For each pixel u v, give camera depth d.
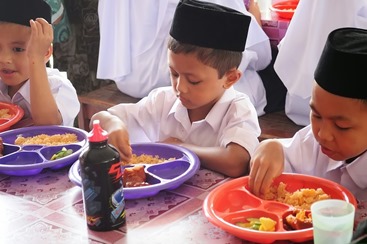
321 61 1.33
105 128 1.67
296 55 2.69
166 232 1.24
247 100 1.82
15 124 2.00
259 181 1.38
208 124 1.82
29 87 1.96
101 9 3.09
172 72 1.70
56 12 3.11
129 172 1.44
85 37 3.39
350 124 1.30
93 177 1.21
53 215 1.33
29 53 1.90
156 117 1.95
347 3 2.53
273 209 1.29
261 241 1.16
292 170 1.62
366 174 1.48
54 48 3.32
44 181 1.52
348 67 1.26
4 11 1.94
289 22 2.90
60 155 1.62
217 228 1.24
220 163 1.56
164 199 1.40
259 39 2.87
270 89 3.07
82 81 3.47
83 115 3.21
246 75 2.93
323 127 1.34
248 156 1.59
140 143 1.69
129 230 1.25
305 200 1.31
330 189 1.36
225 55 1.67
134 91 3.14
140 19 3.01
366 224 0.95
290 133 2.71
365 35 1.35
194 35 1.60
